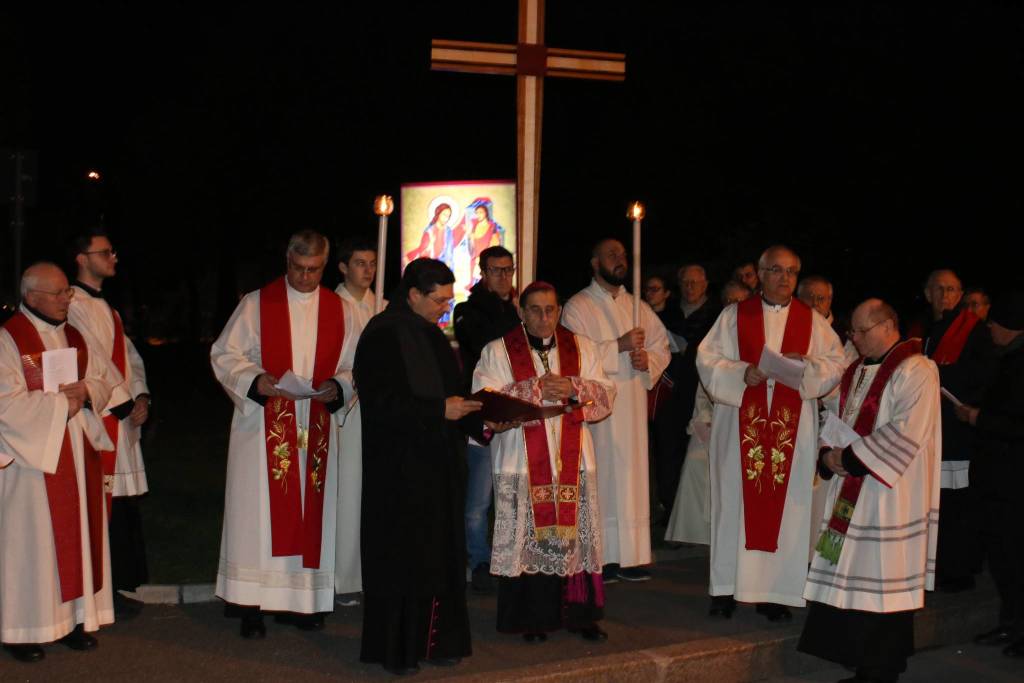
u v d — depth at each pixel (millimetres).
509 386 5613
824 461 5547
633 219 6363
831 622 5512
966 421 6348
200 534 7867
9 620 5230
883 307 5523
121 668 5254
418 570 5051
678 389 8234
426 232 7895
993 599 6668
